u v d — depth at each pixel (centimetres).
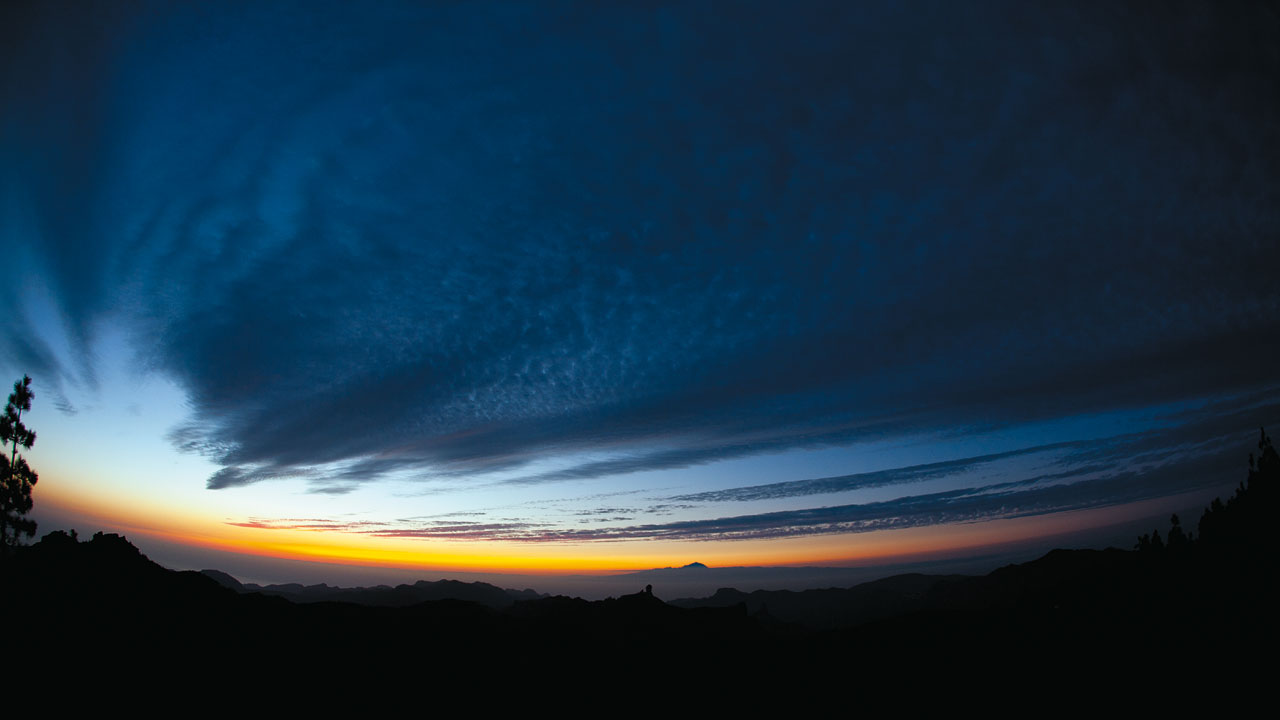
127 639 3678
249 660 4172
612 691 5675
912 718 4400
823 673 5919
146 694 3244
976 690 4566
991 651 5281
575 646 7088
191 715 3241
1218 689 3353
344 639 5241
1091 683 4006
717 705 5484
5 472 3572
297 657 4522
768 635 9888
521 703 5006
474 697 4856
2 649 3045
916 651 5869
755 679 6197
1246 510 5159
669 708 5378
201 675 3697
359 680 4538
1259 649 3538
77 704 2909
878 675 5478
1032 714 3878
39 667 3052
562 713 4972
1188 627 4212
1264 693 3141
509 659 6016
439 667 5269
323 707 3903
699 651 7475
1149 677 3803
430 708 4447
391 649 5378
